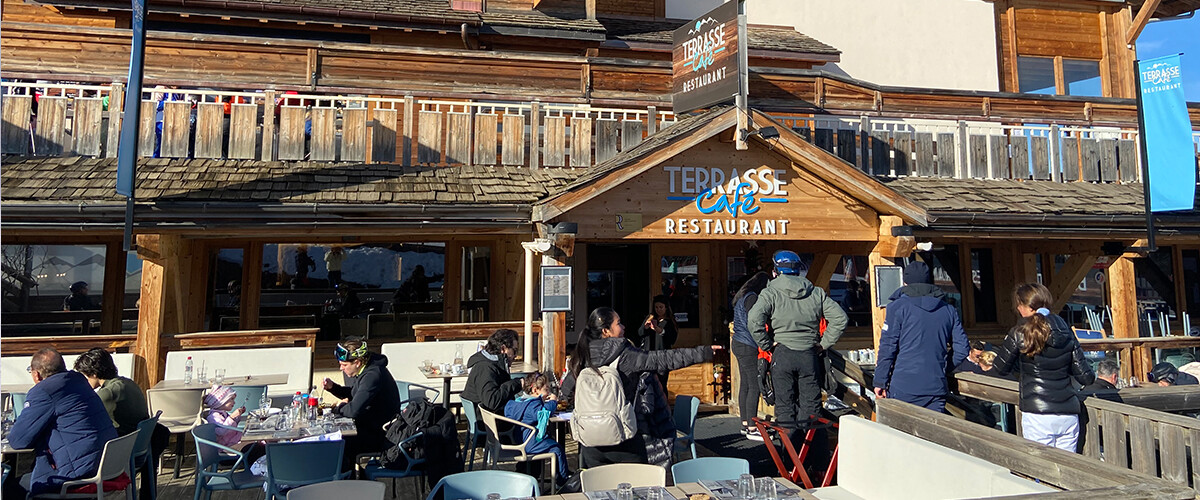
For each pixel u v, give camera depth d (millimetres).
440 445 5637
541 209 7793
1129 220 9336
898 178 10414
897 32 16500
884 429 4691
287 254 11305
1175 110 9422
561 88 11297
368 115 9648
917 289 5953
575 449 8055
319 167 8984
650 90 11562
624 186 8227
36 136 8688
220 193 7652
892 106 11984
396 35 12680
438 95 10883
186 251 10297
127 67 10164
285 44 10523
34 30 9906
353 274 11492
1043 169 10992
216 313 10984
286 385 8523
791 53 14164
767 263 11586
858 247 9328
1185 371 8625
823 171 8492
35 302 10656
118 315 10930
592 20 13758
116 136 8859
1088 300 14148
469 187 8523
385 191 8117
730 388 10516
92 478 4957
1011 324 13180
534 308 10078
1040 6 16859
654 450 5684
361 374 6105
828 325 6395
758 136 8281
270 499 5012
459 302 11664
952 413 6547
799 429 6168
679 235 8305
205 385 7340
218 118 9102
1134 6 17031
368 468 5695
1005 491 3596
